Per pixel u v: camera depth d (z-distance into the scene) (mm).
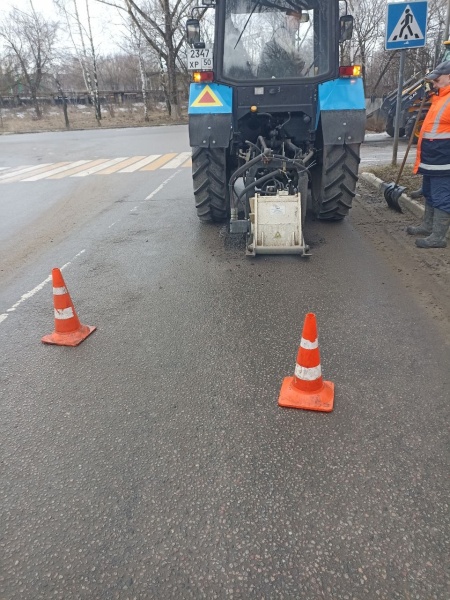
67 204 8391
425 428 2549
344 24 5543
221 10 5375
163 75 33094
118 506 2168
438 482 2213
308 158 5402
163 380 3078
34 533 2059
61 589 1825
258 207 5148
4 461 2465
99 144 18656
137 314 4023
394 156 9164
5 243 6320
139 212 7496
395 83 25406
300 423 2631
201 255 5383
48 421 2752
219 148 5754
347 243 5488
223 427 2629
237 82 5520
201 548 1957
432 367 3061
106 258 5469
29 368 3303
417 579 1798
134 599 1776
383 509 2090
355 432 2545
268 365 3186
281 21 5371
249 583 1811
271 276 4676
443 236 5109
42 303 4355
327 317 3787
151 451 2482
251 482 2262
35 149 18219
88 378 3148
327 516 2068
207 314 3955
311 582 1804
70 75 49906
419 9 7352
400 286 4273
